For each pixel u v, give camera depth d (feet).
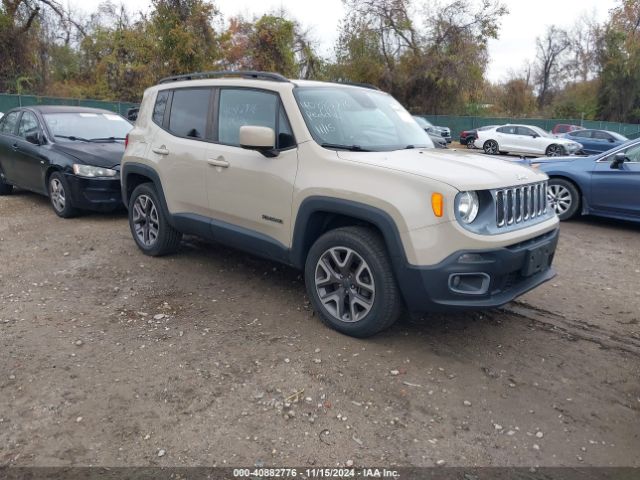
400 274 11.88
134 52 98.63
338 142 13.88
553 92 219.61
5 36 96.07
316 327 13.91
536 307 15.96
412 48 122.93
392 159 12.93
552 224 13.71
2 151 29.78
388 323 12.64
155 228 19.19
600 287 17.93
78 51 134.21
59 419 9.98
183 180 16.99
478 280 11.80
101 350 12.53
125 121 30.27
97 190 24.29
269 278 17.48
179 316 14.51
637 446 9.77
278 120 14.47
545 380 11.85
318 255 13.43
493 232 11.80
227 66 102.37
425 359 12.50
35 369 11.62
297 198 13.61
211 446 9.36
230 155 15.38
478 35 119.55
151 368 11.78
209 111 16.52
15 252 19.98
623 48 153.69
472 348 13.15
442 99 125.49
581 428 10.23
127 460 8.98
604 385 11.75
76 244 21.03
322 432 9.80
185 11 78.54
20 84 98.73
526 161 29.99
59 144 25.95
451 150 15.30
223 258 19.40
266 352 12.56
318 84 15.37
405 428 10.00
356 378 11.55
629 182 25.75
